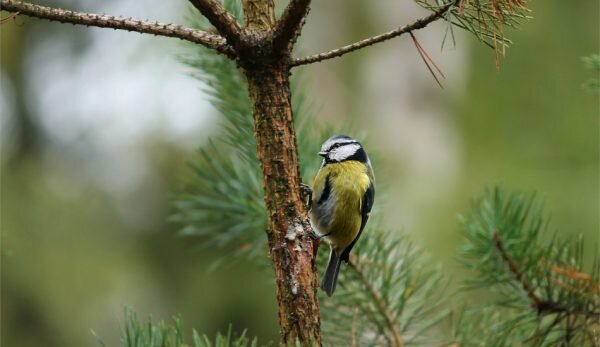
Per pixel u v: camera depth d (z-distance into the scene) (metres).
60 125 14.43
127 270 13.16
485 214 4.36
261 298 13.21
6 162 14.02
